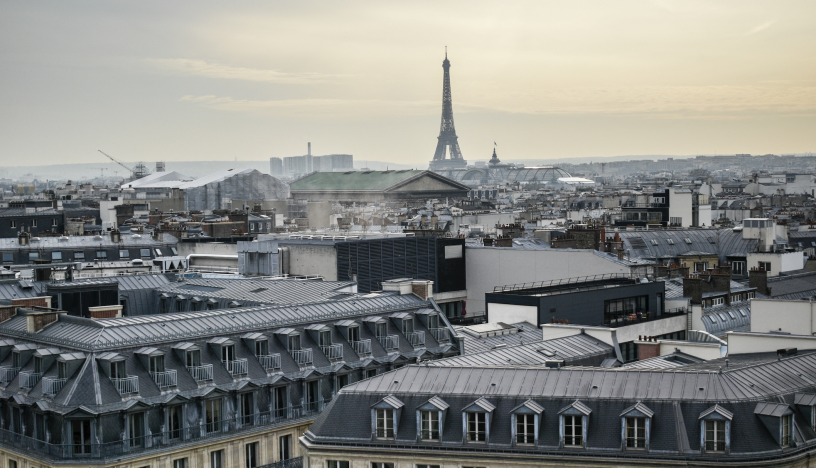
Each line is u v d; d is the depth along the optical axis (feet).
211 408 420.36
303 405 450.30
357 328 483.92
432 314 520.83
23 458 404.16
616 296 633.20
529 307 593.83
